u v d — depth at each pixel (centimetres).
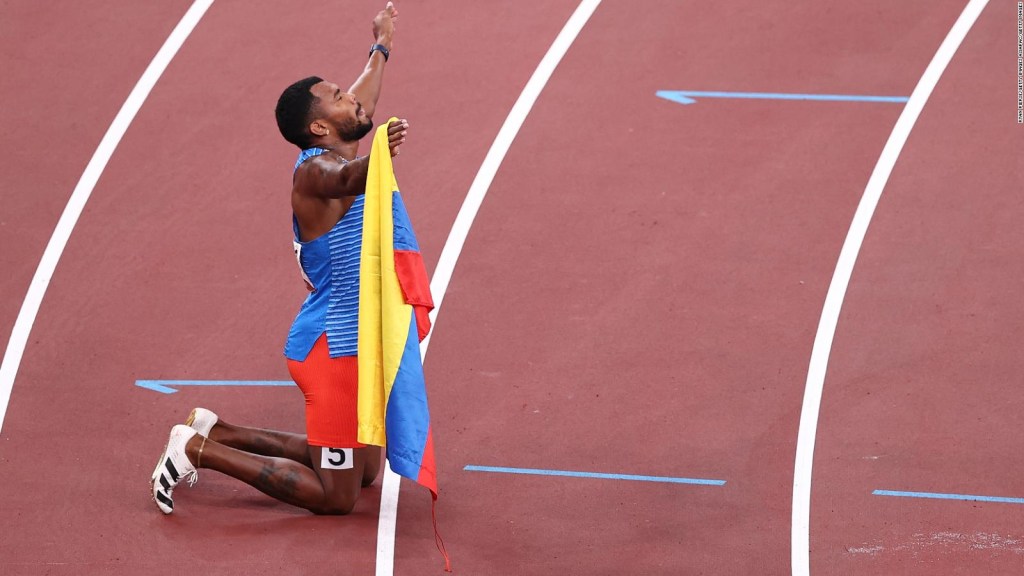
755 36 4050
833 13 4125
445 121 3806
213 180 3644
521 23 4134
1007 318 3173
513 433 2944
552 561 2600
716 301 3266
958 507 2706
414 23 4141
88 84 3938
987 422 2917
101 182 3638
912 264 3334
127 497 2761
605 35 4084
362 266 2498
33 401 3027
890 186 3550
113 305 3294
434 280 3347
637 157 3678
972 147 3647
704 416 2967
